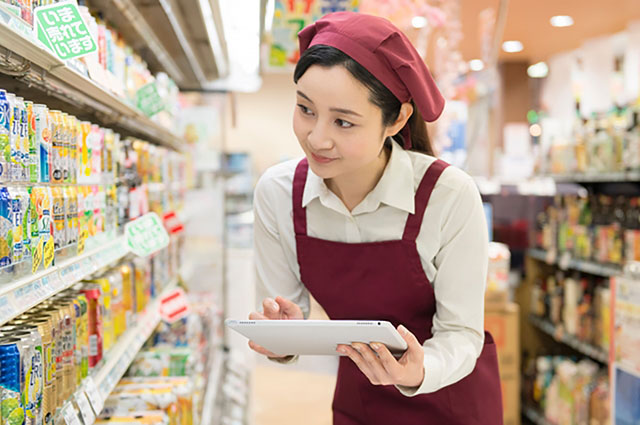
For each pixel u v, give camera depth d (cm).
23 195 123
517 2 471
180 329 296
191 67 396
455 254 162
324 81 129
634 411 303
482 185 544
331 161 137
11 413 118
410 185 162
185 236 414
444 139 419
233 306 516
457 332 161
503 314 413
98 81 175
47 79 148
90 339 178
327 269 170
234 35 331
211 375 374
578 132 436
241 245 618
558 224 465
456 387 173
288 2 331
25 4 127
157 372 256
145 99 236
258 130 951
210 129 462
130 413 204
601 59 451
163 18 268
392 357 129
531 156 591
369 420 185
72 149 162
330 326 123
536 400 466
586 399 378
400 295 168
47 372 138
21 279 121
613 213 412
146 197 258
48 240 138
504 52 664
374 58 131
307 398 462
